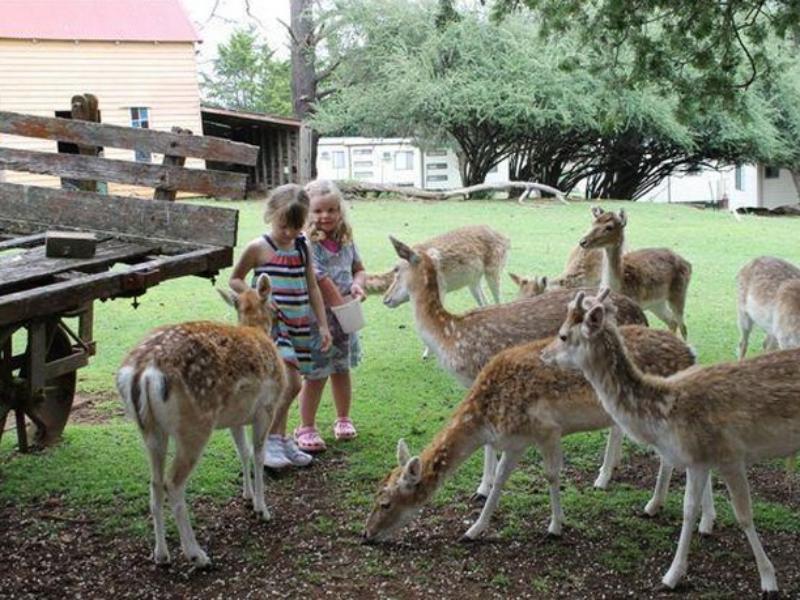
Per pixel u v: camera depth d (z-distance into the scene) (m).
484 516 5.00
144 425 4.39
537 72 24.52
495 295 10.39
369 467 6.06
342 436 6.61
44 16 24.28
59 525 5.14
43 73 23.83
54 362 6.01
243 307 5.23
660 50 9.84
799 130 27.50
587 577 4.60
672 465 4.53
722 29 9.51
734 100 9.95
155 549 4.66
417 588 4.48
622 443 6.42
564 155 27.69
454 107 24.25
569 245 15.59
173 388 4.37
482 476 5.80
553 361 4.53
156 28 25.02
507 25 25.28
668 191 33.94
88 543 4.93
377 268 13.11
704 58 9.52
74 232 5.96
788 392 4.24
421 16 26.59
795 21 9.12
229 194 6.67
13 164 7.07
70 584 4.49
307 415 6.33
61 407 6.49
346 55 28.61
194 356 4.49
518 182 25.19
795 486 5.80
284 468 5.95
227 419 4.76
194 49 25.19
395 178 31.83
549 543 4.96
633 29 9.90
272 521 5.23
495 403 4.89
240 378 4.71
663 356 5.02
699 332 9.98
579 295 4.52
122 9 25.36
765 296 7.96
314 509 5.41
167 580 4.54
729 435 4.26
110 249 6.01
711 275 13.35
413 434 6.73
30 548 4.86
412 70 24.72
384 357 8.93
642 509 5.39
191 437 4.50
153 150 6.89
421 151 29.12
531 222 18.77
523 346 5.05
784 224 20.14
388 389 7.88
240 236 15.77
